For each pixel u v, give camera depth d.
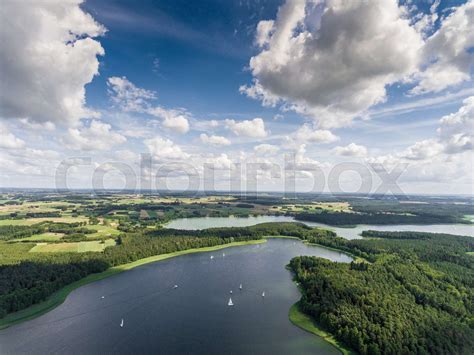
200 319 142.75
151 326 135.50
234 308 155.25
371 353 108.69
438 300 138.62
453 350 106.06
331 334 128.12
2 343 119.88
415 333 112.69
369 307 131.25
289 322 140.25
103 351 115.62
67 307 153.88
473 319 123.12
